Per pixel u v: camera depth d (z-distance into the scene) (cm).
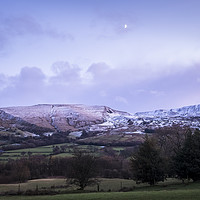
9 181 8956
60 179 9131
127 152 12962
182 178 5872
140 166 5675
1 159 12112
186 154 5703
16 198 4078
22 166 10038
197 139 5938
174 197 3206
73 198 3541
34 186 6900
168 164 5975
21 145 16950
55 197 3766
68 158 11231
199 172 5497
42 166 10900
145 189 5150
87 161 5822
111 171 9231
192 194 3350
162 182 6362
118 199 3303
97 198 3444
